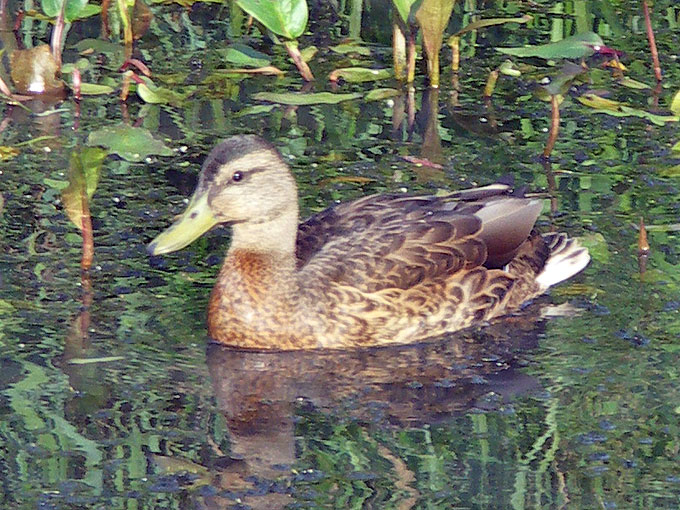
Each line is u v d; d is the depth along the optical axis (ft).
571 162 47.26
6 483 29.07
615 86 54.44
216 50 57.21
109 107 51.72
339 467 30.07
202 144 48.42
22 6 59.36
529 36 59.47
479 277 38.22
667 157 47.65
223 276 36.55
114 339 35.83
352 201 40.19
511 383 34.14
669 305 37.83
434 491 29.14
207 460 30.19
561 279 39.83
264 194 36.24
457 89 54.19
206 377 34.35
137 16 56.90
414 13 52.54
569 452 30.78
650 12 62.13
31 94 52.29
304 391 33.76
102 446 30.66
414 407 32.94
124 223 42.24
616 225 42.45
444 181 45.60
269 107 52.11
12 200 43.55
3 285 38.19
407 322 36.86
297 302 36.19
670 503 28.73
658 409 32.63
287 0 53.01
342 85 54.19
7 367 34.06
